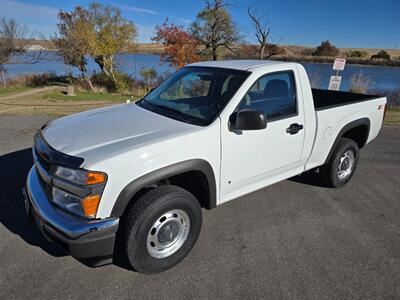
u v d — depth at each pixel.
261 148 3.15
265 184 3.43
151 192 2.56
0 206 3.71
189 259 2.90
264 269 2.78
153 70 20.47
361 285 2.61
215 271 2.74
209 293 2.50
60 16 19.42
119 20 20.64
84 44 19.38
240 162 3.03
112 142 2.51
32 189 2.67
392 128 8.16
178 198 2.61
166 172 2.52
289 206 3.92
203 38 20.33
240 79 3.08
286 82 3.37
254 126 2.68
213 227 3.42
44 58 24.16
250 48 21.25
